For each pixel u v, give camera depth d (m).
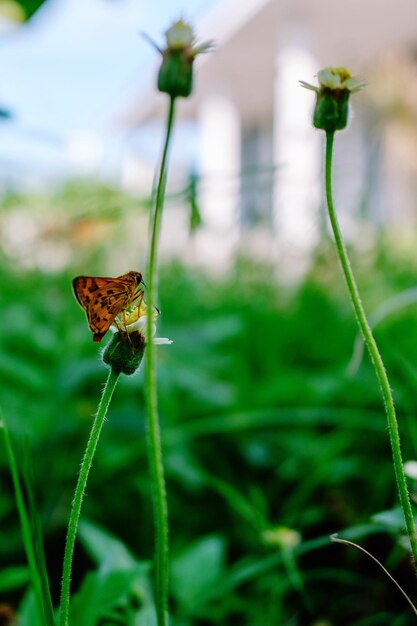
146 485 0.43
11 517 0.41
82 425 0.46
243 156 4.06
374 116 1.32
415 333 0.61
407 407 0.40
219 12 2.67
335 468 0.45
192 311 0.89
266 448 0.49
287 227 0.94
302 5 2.39
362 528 0.31
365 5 2.36
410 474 0.30
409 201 1.80
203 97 3.59
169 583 0.32
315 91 0.25
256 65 3.09
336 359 0.68
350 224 1.00
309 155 1.17
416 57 2.55
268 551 0.38
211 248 1.34
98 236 1.08
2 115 0.38
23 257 0.98
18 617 0.29
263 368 0.67
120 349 0.24
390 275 0.93
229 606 0.34
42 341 0.59
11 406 0.45
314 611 0.36
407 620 0.33
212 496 0.44
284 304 0.89
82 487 0.23
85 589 0.28
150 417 0.24
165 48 0.25
